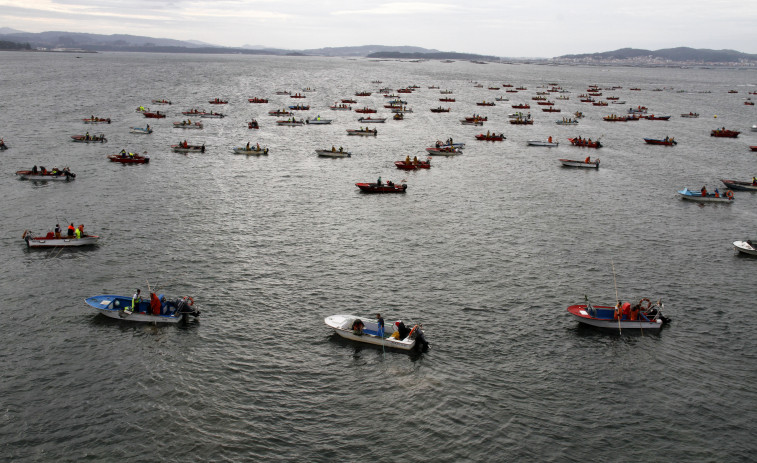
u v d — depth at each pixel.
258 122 153.38
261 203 76.69
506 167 106.06
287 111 175.00
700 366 39.78
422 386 36.72
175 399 34.78
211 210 72.38
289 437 31.98
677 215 77.00
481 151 122.25
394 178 94.56
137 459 30.06
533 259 58.66
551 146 129.62
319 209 75.00
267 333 42.62
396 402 35.16
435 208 77.00
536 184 92.56
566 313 46.94
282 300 47.94
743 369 39.59
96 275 51.47
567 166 107.38
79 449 30.58
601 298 49.75
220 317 44.72
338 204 77.69
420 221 70.94
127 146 112.06
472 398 35.59
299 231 65.75
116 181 84.81
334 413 34.06
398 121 166.00
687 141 141.62
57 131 123.00
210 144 118.94
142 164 97.00
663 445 32.09
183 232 63.72
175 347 40.31
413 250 60.59
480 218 72.69
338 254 58.84
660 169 107.56
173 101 191.12
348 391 36.12
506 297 49.56
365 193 84.06
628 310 44.44
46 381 36.03
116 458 30.09
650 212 77.88
